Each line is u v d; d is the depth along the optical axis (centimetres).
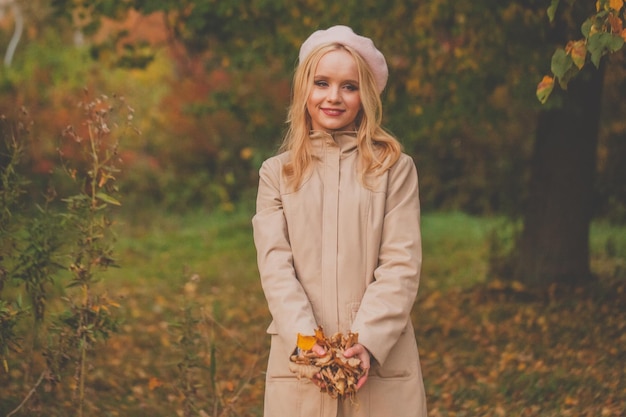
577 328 744
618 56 779
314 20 813
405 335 312
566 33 768
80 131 1581
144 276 1193
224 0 782
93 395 561
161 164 1986
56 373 414
